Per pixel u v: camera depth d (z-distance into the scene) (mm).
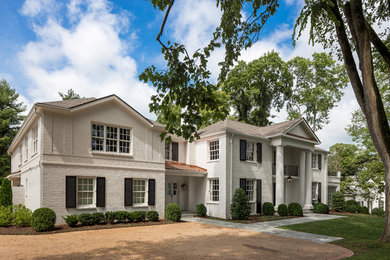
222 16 7953
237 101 36719
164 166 18609
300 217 20641
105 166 15688
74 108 14516
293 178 24891
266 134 23297
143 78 6430
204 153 21812
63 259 8016
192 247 10062
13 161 26547
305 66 35594
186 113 6609
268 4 8125
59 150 14117
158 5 6832
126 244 10258
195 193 22141
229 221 17828
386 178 11273
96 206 15094
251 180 21531
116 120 16484
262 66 33250
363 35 10766
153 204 17578
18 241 10258
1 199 16500
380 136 11023
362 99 11656
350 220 19234
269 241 11633
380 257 8898
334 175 31609
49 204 13500
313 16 9391
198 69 6320
